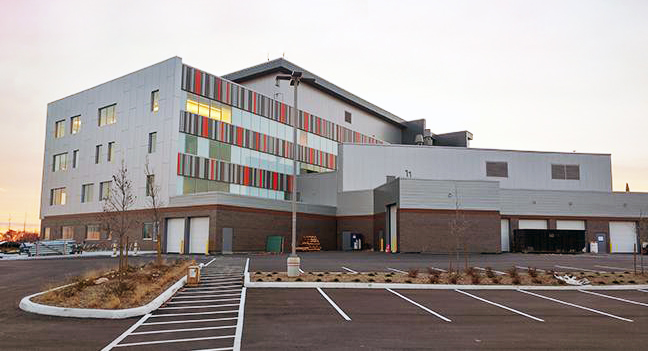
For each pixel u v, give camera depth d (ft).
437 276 63.57
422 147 185.98
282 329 34.73
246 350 28.58
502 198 159.22
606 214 164.86
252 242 137.08
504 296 53.47
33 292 52.60
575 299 51.93
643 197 167.84
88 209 166.20
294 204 65.87
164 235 140.15
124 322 36.88
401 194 127.34
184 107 146.20
